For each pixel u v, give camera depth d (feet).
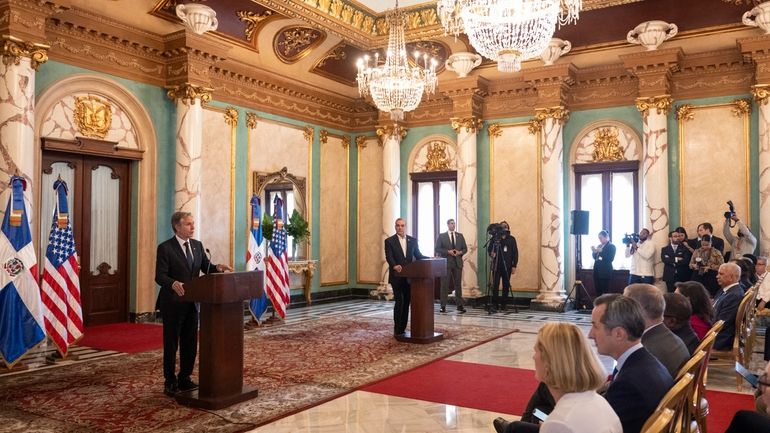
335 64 40.78
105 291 30.01
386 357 22.53
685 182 34.58
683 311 12.25
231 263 35.47
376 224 44.55
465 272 39.86
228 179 35.53
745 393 17.40
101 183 29.94
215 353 16.19
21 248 20.72
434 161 42.93
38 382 18.67
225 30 33.45
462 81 39.04
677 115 34.81
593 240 38.04
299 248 40.29
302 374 19.84
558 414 6.45
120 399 16.78
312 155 41.73
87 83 28.63
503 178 40.09
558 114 37.04
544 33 22.24
